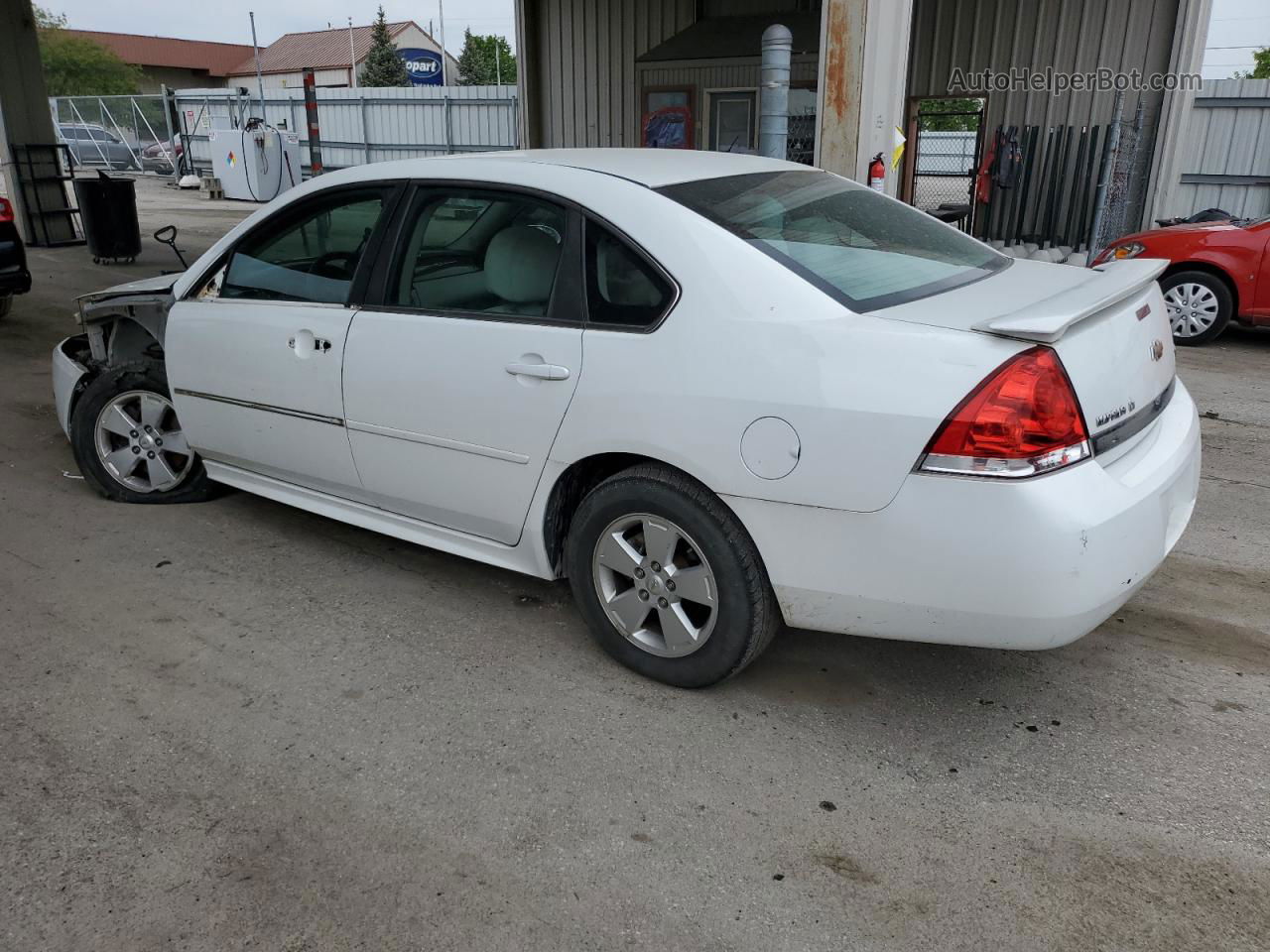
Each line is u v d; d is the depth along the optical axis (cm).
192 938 216
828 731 294
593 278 299
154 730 292
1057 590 243
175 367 423
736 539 282
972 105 1878
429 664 330
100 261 1250
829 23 746
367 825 253
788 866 239
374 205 357
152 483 464
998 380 239
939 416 243
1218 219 1163
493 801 262
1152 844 246
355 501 386
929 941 216
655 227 290
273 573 399
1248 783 269
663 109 1450
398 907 226
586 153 353
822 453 257
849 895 229
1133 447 275
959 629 257
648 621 321
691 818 256
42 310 955
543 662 332
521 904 227
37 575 394
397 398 343
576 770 275
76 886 231
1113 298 261
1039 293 288
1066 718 301
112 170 2997
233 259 404
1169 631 355
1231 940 215
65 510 464
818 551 266
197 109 2641
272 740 288
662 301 285
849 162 768
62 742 286
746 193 315
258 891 230
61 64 4584
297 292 379
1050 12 1308
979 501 241
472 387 322
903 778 272
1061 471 242
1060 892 230
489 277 323
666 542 298
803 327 262
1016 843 246
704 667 302
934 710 306
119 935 217
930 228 347
